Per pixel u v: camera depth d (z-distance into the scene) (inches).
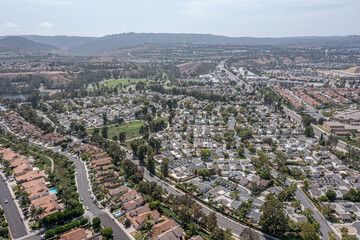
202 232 6786.4
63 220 6919.3
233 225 7086.6
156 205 7440.9
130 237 6422.2
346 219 7288.4
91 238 6328.7
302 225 6678.2
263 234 6732.3
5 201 7810.0
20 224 6879.9
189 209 7190.0
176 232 6387.8
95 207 7677.2
